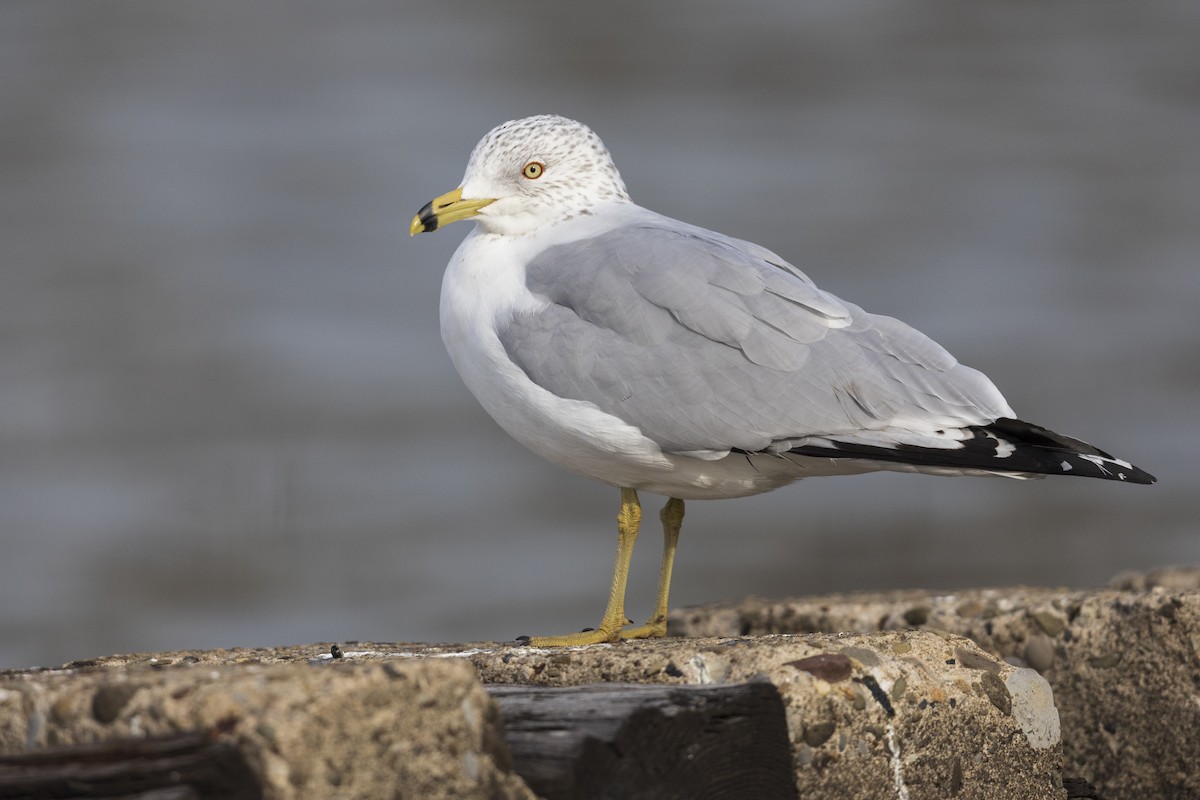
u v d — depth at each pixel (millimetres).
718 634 11789
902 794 7941
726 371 9906
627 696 7012
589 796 6586
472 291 10812
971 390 9820
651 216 11211
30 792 5906
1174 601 9383
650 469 10273
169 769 5871
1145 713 9484
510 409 10523
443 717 6348
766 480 10375
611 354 10062
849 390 9812
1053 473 9328
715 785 7105
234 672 6449
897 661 8164
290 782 5910
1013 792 8445
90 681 6453
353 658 8984
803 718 7582
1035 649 9977
